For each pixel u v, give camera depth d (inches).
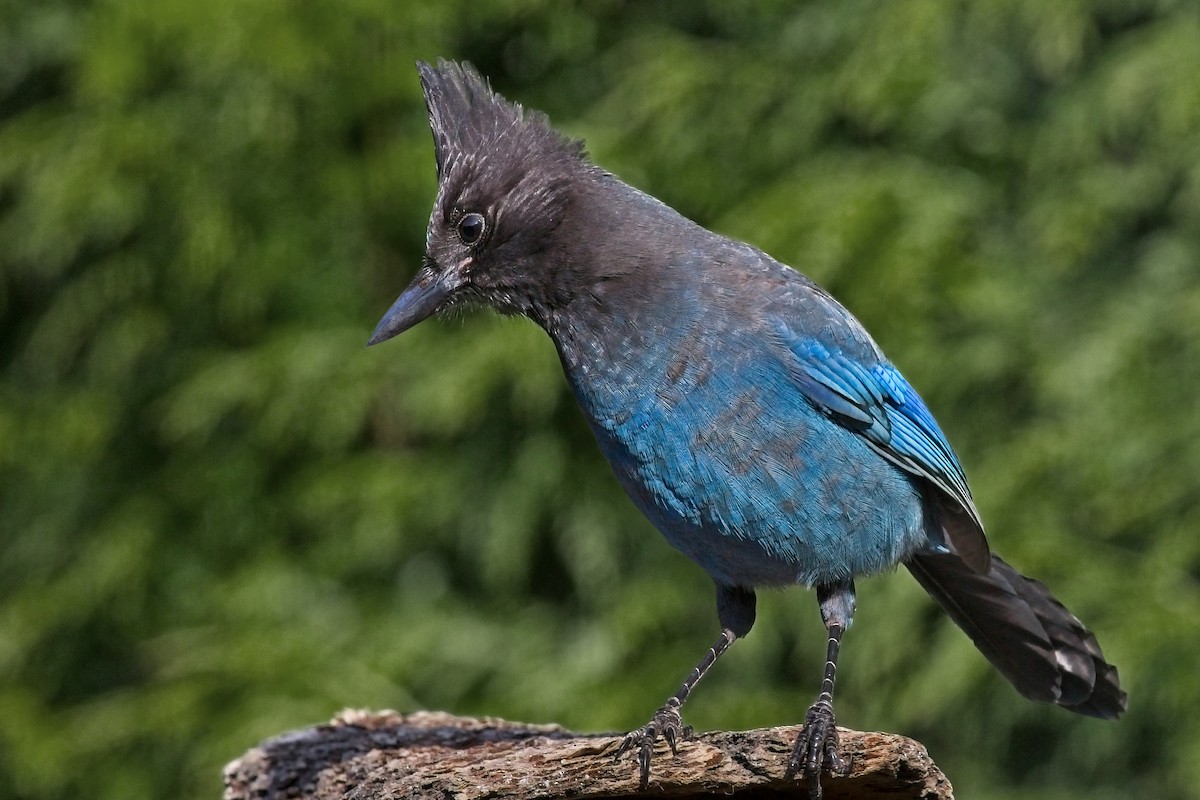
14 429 559.2
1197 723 514.3
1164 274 552.4
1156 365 540.4
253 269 535.5
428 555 548.1
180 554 548.1
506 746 275.0
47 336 555.5
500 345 509.4
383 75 528.4
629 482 292.7
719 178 536.7
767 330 284.2
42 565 566.6
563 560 551.8
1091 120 547.2
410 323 299.1
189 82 537.3
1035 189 559.2
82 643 561.6
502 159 298.4
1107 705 332.5
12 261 569.3
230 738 481.7
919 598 510.6
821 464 287.0
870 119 535.8
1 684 547.2
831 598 295.9
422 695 516.1
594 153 523.5
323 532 540.1
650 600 520.7
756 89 539.2
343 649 513.7
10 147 543.5
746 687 522.0
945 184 522.9
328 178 534.9
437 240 302.8
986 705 540.1
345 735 310.3
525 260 295.4
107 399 552.7
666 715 257.8
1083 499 523.5
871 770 245.0
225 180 532.7
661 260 287.6
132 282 549.0
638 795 255.6
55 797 530.3
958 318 538.3
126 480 564.7
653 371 283.7
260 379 527.2
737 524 286.0
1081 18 541.6
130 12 523.5
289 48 514.3
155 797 519.2
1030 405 550.9
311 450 545.3
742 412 282.4
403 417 545.3
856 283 504.1
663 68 538.3
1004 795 549.0
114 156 523.5
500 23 562.9
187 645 523.5
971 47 580.4
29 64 590.6
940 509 318.7
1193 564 545.0
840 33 549.0
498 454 537.3
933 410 531.8
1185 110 530.9
